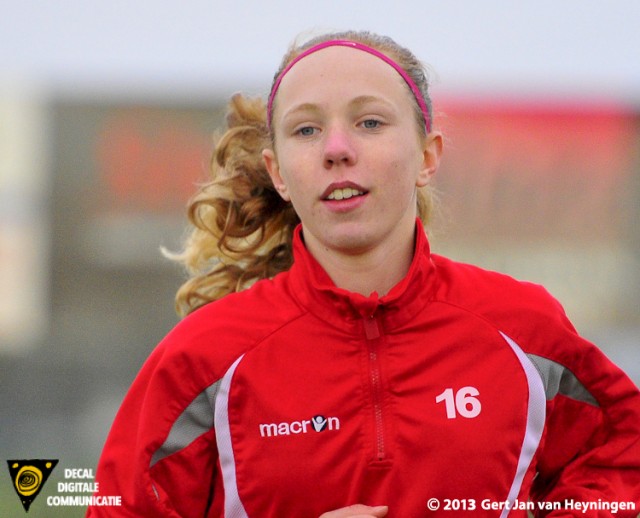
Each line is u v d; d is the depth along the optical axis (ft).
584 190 140.67
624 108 140.87
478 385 23.68
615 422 25.48
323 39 25.91
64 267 144.87
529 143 139.74
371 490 23.11
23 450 83.56
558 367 24.67
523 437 23.82
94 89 151.12
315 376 23.72
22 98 152.15
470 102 138.92
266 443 23.44
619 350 122.42
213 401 24.04
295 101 24.22
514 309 24.53
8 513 52.21
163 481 24.22
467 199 138.00
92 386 108.06
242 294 25.50
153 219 146.41
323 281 24.66
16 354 108.47
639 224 140.97
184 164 148.05
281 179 26.40
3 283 143.74
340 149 23.29
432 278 24.64
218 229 30.76
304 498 23.22
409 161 24.31
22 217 146.72
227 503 23.91
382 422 23.39
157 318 142.51
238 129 30.48
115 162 148.66
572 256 140.05
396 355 23.88
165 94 150.41
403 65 25.36
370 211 23.63
